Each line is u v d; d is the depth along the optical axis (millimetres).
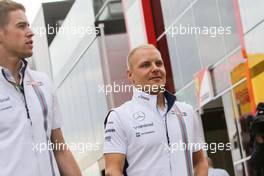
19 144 4117
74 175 4445
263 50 10570
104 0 20047
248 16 11164
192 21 14211
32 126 4191
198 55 14086
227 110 12602
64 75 25547
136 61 5207
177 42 15328
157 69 5160
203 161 5316
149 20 16688
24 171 4098
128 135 5074
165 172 5020
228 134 12625
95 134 21766
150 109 5133
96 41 20141
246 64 11391
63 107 26656
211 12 13062
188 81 14930
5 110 4141
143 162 5062
